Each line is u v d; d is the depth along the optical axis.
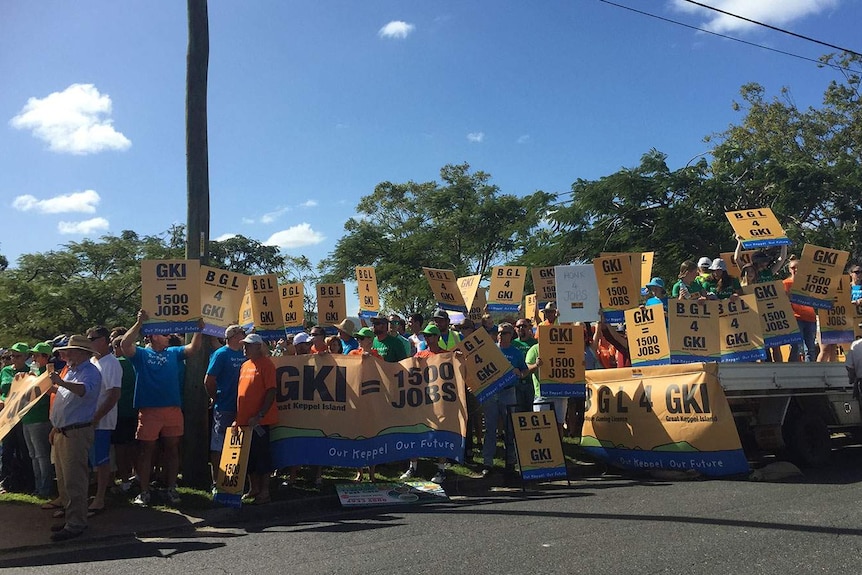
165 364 7.61
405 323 13.52
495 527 6.28
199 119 8.87
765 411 9.09
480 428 10.98
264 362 7.55
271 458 7.89
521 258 30.06
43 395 7.57
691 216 25.09
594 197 26.64
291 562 5.34
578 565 4.95
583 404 11.89
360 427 8.25
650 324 9.33
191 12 8.91
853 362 9.22
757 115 36.59
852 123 34.72
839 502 6.79
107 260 39.38
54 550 5.99
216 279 8.08
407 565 5.11
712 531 5.78
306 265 48.16
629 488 8.21
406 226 43.56
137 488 8.14
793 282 10.20
